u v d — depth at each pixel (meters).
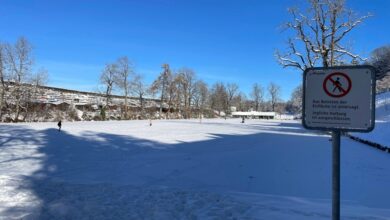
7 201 7.10
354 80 3.44
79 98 75.50
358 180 11.01
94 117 69.00
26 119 56.47
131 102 90.31
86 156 16.48
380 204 8.03
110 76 80.06
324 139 28.61
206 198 7.68
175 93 99.06
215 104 134.38
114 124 49.34
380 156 17.38
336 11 30.03
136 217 6.16
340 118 3.50
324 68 3.56
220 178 11.43
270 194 9.13
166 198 7.66
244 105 157.88
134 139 25.80
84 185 9.28
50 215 6.22
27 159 15.02
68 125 43.00
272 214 6.31
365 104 3.40
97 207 6.79
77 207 6.77
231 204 7.12
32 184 9.15
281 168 13.48
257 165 14.21
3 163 13.74
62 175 11.53
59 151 18.09
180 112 101.12
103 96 80.88
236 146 22.02
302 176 11.79
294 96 140.50
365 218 6.02
